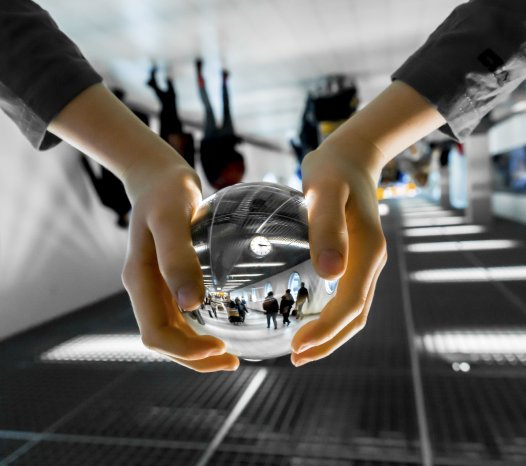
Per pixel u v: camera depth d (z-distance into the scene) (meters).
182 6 3.96
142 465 2.42
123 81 6.29
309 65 6.27
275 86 7.39
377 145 0.70
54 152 6.16
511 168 11.94
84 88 0.70
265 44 5.18
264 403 2.97
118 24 4.26
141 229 0.61
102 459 2.51
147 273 0.60
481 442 2.37
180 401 3.11
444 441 2.40
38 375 3.78
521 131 10.52
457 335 3.86
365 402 2.87
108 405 3.15
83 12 3.95
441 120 0.75
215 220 0.60
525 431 2.45
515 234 9.27
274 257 0.58
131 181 0.67
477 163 11.43
